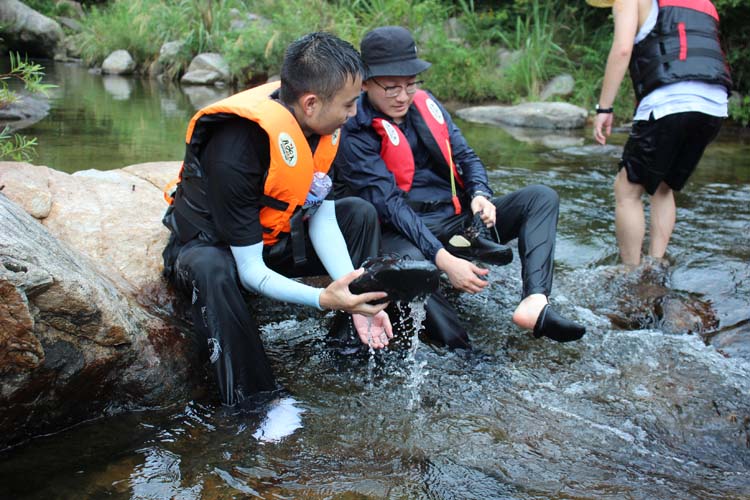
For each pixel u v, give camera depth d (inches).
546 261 117.0
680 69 138.2
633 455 88.4
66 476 81.7
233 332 96.8
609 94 146.6
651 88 140.4
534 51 417.1
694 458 88.1
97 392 93.0
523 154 257.8
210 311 96.6
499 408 98.1
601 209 189.8
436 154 130.8
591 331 121.6
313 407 97.3
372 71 122.0
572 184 213.3
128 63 492.4
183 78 466.3
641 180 144.9
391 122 128.6
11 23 548.4
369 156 125.4
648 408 98.9
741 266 150.6
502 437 91.3
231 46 459.8
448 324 115.9
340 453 87.3
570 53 441.7
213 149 96.7
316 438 90.3
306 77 94.9
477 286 114.0
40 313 84.9
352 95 96.5
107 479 81.3
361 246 113.6
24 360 82.1
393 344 116.0
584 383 105.4
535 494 80.2
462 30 469.7
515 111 345.4
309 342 116.6
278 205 99.6
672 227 153.0
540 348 116.2
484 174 133.7
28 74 140.6
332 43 96.0
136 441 89.2
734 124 349.4
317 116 97.7
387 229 126.6
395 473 83.4
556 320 106.2
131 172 150.8
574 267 151.8
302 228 104.3
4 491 78.7
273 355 112.0
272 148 94.0
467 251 120.6
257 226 99.3
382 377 106.0
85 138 243.6
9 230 85.2
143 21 502.6
